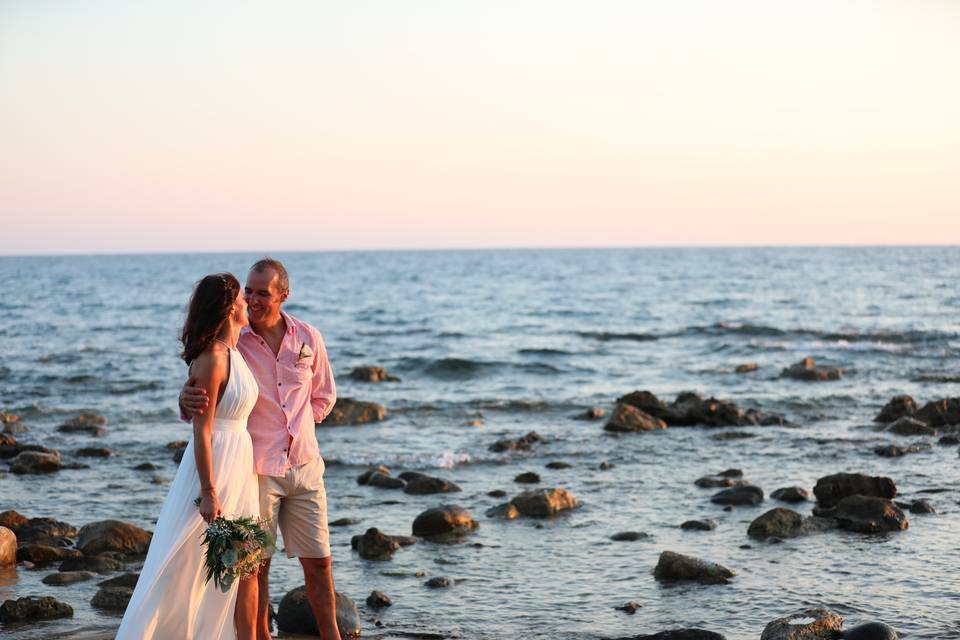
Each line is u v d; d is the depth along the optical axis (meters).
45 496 10.76
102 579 7.49
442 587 7.25
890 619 6.25
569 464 12.57
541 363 25.30
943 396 18.84
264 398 4.76
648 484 11.23
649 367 25.53
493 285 83.06
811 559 7.79
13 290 77.25
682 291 67.56
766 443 13.99
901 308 46.50
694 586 7.16
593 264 150.62
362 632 6.18
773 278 86.19
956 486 10.68
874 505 8.92
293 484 4.82
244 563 4.35
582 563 7.88
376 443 14.48
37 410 18.00
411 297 66.12
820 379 21.59
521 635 6.13
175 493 4.55
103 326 41.84
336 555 8.22
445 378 23.80
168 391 21.30
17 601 6.43
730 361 26.41
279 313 4.92
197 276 113.50
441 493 10.84
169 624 4.46
